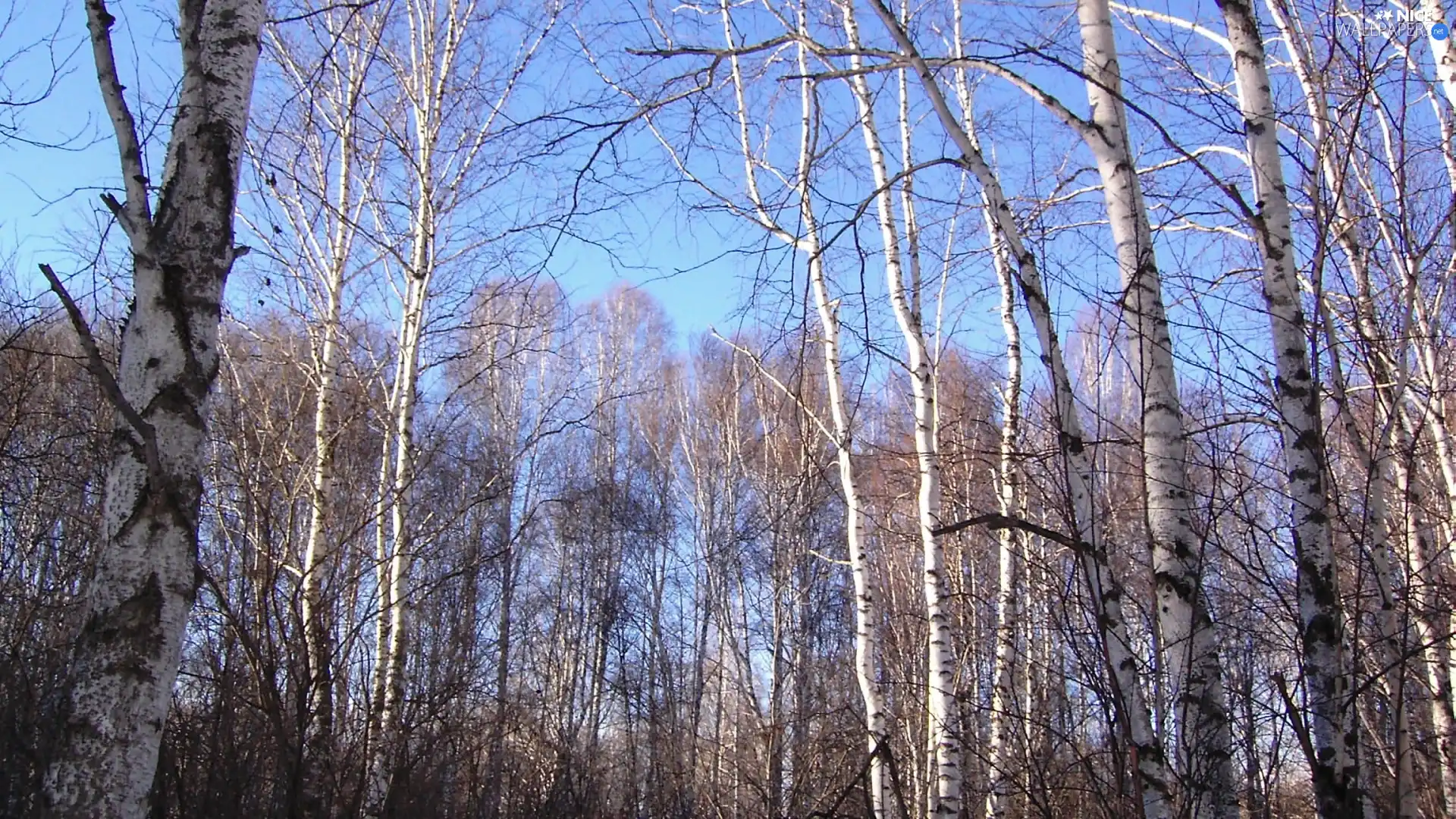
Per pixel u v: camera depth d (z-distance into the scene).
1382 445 4.21
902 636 11.76
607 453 22.42
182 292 3.38
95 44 3.43
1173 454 4.20
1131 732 3.81
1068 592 4.51
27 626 7.59
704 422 20.22
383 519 8.99
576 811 9.50
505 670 15.20
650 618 19.86
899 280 8.92
